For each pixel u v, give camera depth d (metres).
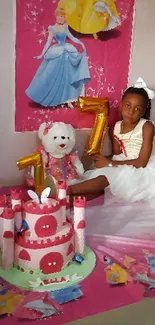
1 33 1.74
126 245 1.52
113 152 2.10
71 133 1.85
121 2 1.91
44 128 1.85
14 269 1.35
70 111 1.98
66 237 1.35
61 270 1.36
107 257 1.43
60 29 1.83
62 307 1.21
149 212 1.77
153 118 2.15
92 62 1.94
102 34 1.92
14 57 1.79
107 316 1.19
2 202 1.39
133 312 1.21
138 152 1.99
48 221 1.32
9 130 1.88
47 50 1.83
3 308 1.19
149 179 1.90
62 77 1.90
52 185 1.85
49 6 1.78
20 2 1.73
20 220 1.34
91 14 1.87
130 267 1.39
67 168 1.91
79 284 1.30
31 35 1.79
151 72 2.09
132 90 1.92
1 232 1.39
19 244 1.32
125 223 1.67
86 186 1.83
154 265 1.40
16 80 1.82
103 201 1.85
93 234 1.56
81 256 1.41
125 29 1.96
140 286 1.30
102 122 1.97
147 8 1.97
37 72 1.85
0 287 1.27
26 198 1.51
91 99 1.94
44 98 1.90
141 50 2.03
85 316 1.18
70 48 1.88
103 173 1.88
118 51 1.98
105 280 1.32
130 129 2.00
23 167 1.69
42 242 1.31
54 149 1.84
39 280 1.30
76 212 1.39
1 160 1.92
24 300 1.22
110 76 2.00
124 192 1.84
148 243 1.53
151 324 1.17
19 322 1.15
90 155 1.99
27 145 1.94
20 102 1.86
